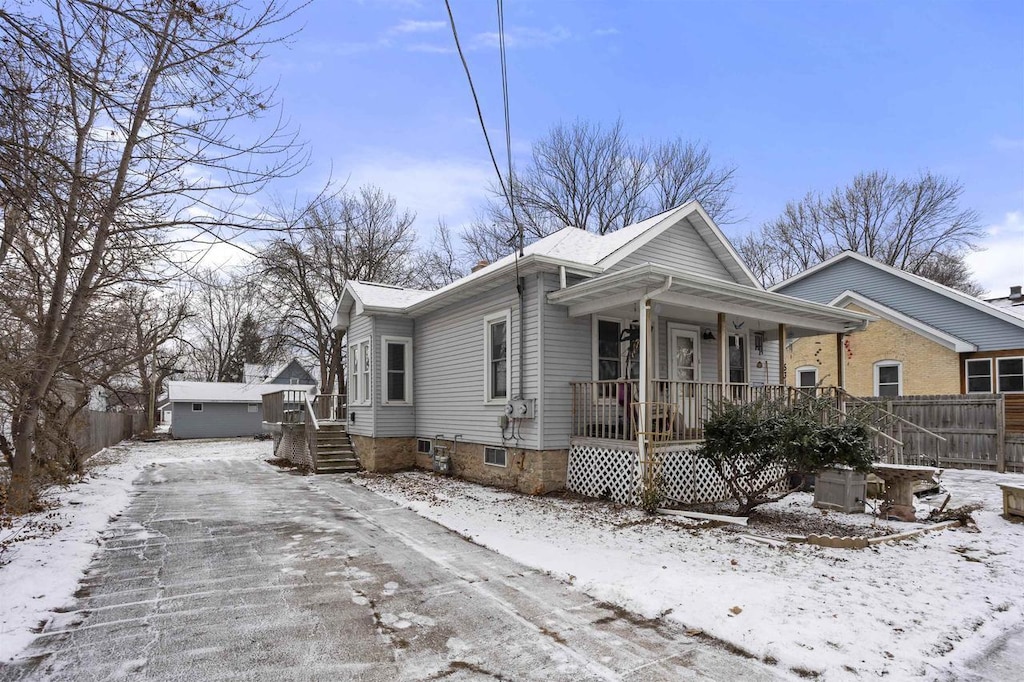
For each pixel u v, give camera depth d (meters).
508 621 4.43
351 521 8.17
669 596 4.79
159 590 5.14
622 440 9.27
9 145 4.21
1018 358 16.03
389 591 5.12
